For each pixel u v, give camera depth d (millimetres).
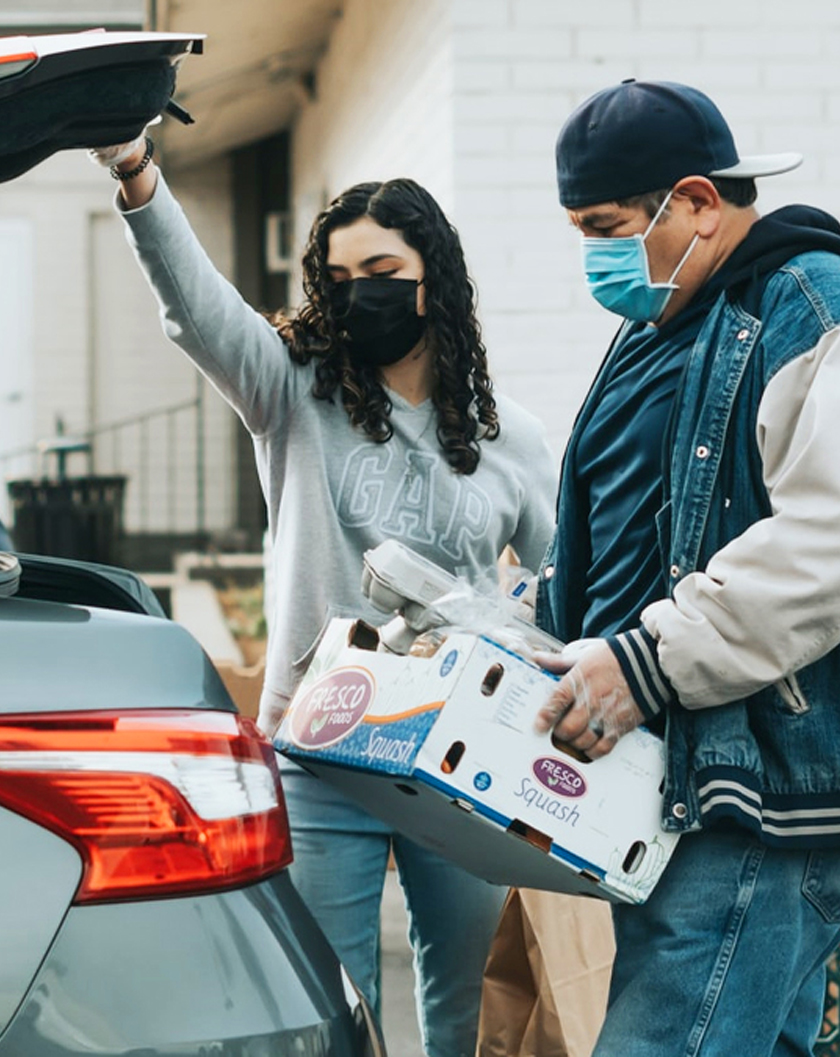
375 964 3113
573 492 2779
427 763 2318
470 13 6086
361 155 9195
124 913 1885
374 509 3037
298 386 3066
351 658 2588
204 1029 1865
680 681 2355
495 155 6102
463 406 3102
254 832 2012
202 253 2973
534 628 2594
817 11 6148
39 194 15945
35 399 15992
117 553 12078
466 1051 3154
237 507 15891
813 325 2402
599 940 2951
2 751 1869
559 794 2367
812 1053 2762
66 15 16594
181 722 1973
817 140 6164
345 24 9852
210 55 10438
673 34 6129
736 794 2385
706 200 2537
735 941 2451
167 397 16094
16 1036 1798
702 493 2473
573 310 6121
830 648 2352
